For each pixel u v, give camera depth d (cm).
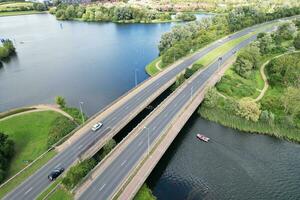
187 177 10869
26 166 10725
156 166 11344
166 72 19125
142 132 12438
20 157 11294
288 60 18512
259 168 11312
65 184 9406
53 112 14625
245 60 18262
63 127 12850
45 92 18138
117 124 12875
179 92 16238
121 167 10344
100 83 19250
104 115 13662
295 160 11725
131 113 13725
